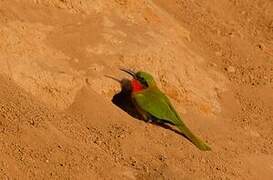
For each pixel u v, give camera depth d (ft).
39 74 41.93
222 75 50.90
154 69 46.29
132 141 41.52
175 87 46.62
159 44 47.52
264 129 47.65
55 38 44.24
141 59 46.01
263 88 51.13
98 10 46.98
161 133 43.29
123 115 43.50
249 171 42.88
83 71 43.62
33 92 41.55
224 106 48.49
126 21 47.83
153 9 50.47
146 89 44.06
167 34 49.29
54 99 42.01
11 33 42.50
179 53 48.67
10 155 37.76
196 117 46.19
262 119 48.49
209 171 41.55
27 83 41.52
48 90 41.96
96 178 38.55
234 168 42.50
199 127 45.34
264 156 44.70
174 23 52.42
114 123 42.50
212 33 54.54
